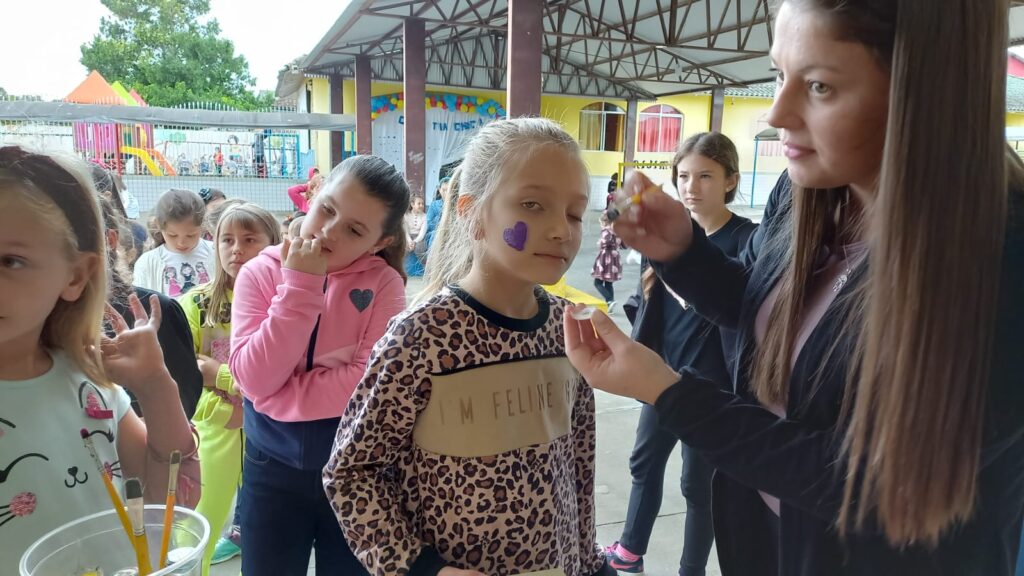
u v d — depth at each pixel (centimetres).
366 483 108
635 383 91
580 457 133
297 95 1981
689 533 222
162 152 1582
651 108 1777
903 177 66
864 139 73
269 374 160
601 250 731
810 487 79
